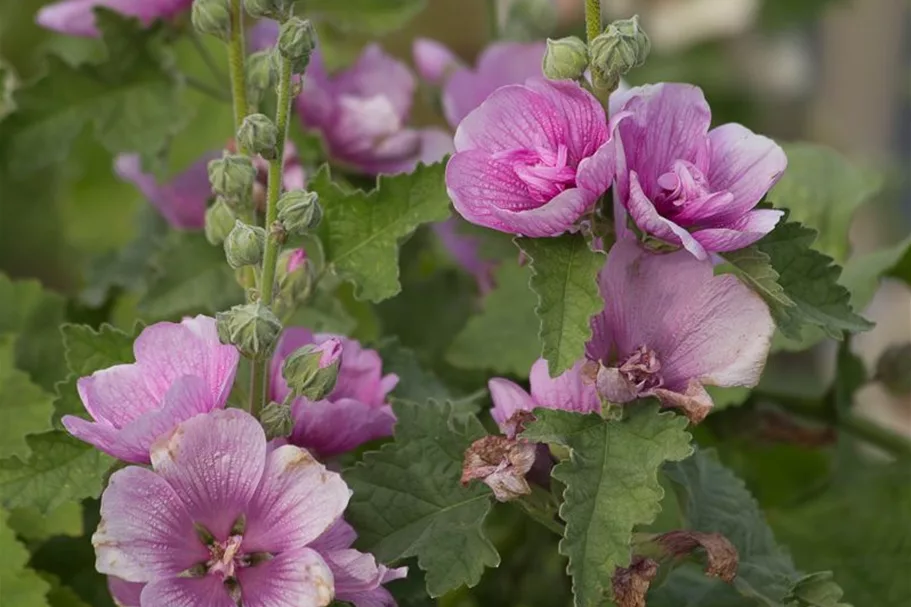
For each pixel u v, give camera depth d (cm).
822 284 88
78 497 90
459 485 90
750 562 93
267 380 90
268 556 86
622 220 87
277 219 87
